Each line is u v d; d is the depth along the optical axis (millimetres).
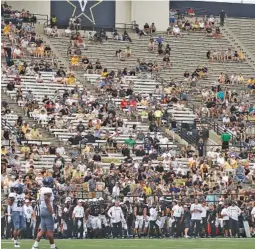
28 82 68125
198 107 72125
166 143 64312
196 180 56906
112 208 48188
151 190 53500
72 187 52812
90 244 40875
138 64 77438
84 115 65125
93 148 61125
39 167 57531
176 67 79625
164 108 70188
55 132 62781
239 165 61562
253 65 82812
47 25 79312
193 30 85188
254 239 47500
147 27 83188
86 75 72938
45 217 32875
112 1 84062
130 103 68688
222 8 90375
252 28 88500
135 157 61312
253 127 70000
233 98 74938
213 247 39250
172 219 49375
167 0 84750
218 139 67938
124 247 38531
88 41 79125
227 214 50125
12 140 59594
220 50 83688
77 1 82688
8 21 75938
